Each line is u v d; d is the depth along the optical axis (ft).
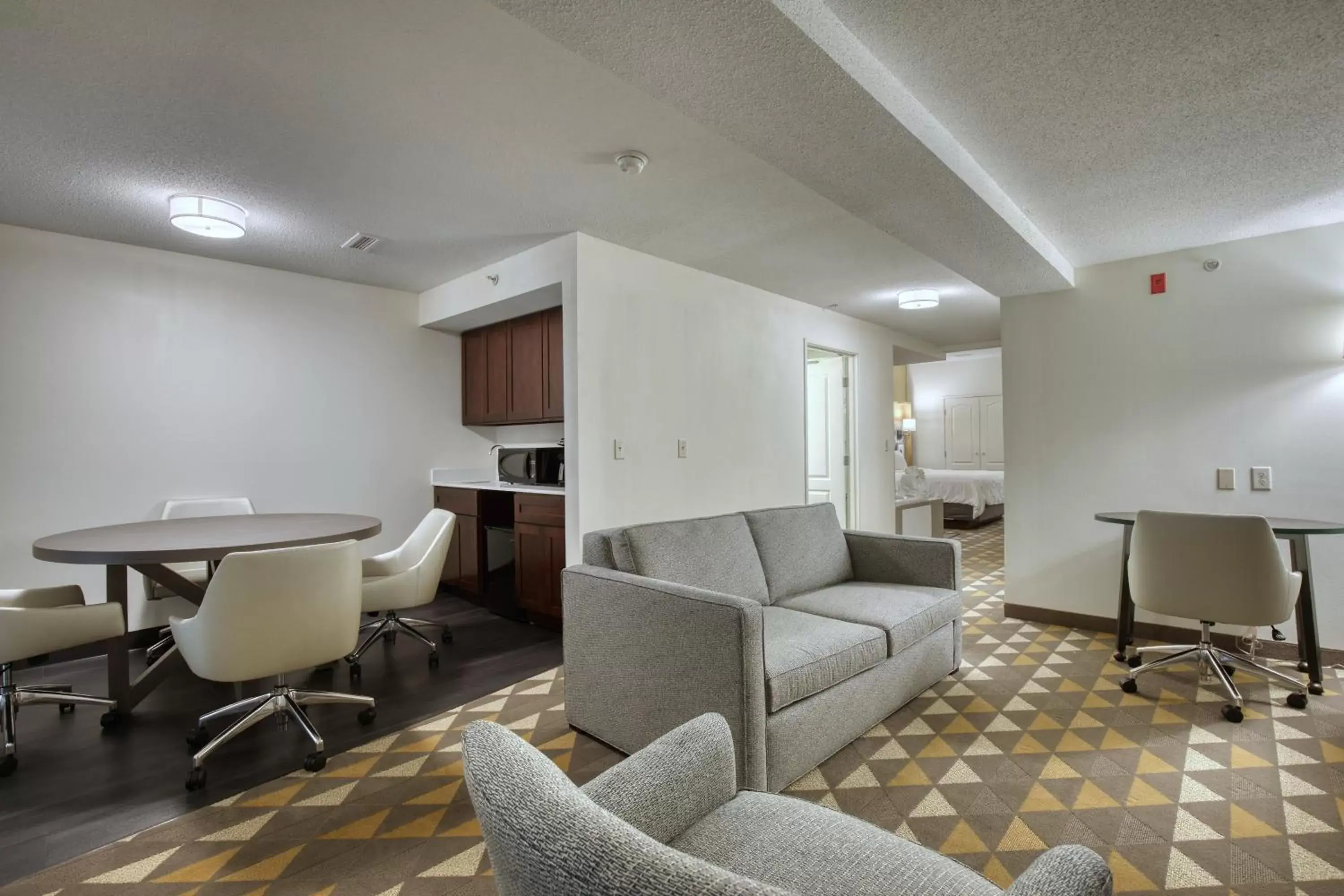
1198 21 5.19
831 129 6.21
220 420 12.28
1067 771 6.61
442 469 15.56
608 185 9.00
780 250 11.96
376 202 9.52
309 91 6.56
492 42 5.80
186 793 6.31
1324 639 9.78
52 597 8.22
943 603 8.73
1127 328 11.42
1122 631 10.00
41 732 7.73
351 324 14.08
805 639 6.87
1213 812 5.84
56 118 7.01
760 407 14.78
